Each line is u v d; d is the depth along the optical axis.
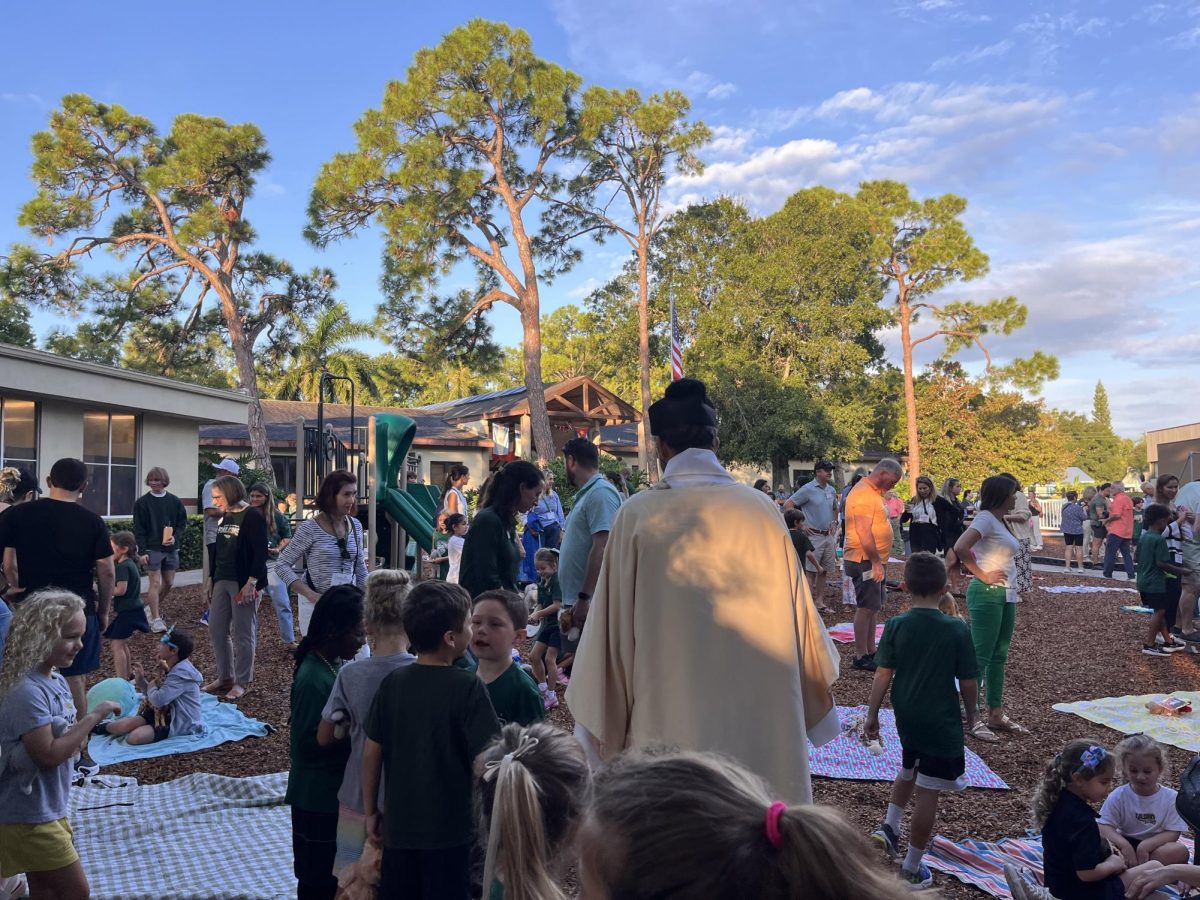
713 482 2.74
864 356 34.69
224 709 6.98
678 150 27.28
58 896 3.25
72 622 3.34
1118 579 15.45
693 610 2.58
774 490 22.69
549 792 2.06
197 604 12.09
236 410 19.53
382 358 35.69
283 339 30.47
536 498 5.10
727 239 37.41
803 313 35.09
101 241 24.86
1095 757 3.46
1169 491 9.53
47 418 15.20
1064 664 8.56
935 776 4.08
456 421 30.91
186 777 5.56
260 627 10.23
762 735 2.52
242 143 24.08
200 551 17.55
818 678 2.72
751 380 33.62
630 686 2.67
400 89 23.58
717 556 2.61
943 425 40.66
